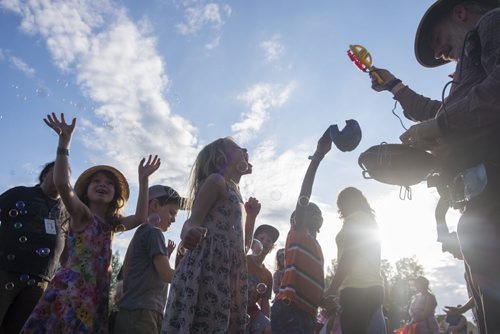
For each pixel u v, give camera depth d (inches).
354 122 81.8
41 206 133.5
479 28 54.9
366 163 60.9
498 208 50.6
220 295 78.8
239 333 82.6
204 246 81.0
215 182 83.2
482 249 51.5
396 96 73.9
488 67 53.1
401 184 61.1
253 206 110.0
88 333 98.7
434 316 233.3
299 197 113.1
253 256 172.9
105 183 116.6
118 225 117.1
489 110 50.5
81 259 104.3
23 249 127.4
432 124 56.2
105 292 106.6
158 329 112.1
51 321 97.0
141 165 123.1
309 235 127.0
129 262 116.3
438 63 74.4
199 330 76.3
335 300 135.8
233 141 94.8
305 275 121.1
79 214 108.0
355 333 131.6
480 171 52.0
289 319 118.5
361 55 76.6
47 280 132.0
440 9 65.7
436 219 62.6
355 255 134.5
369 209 143.5
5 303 124.3
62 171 104.8
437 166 59.5
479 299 58.0
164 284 117.6
